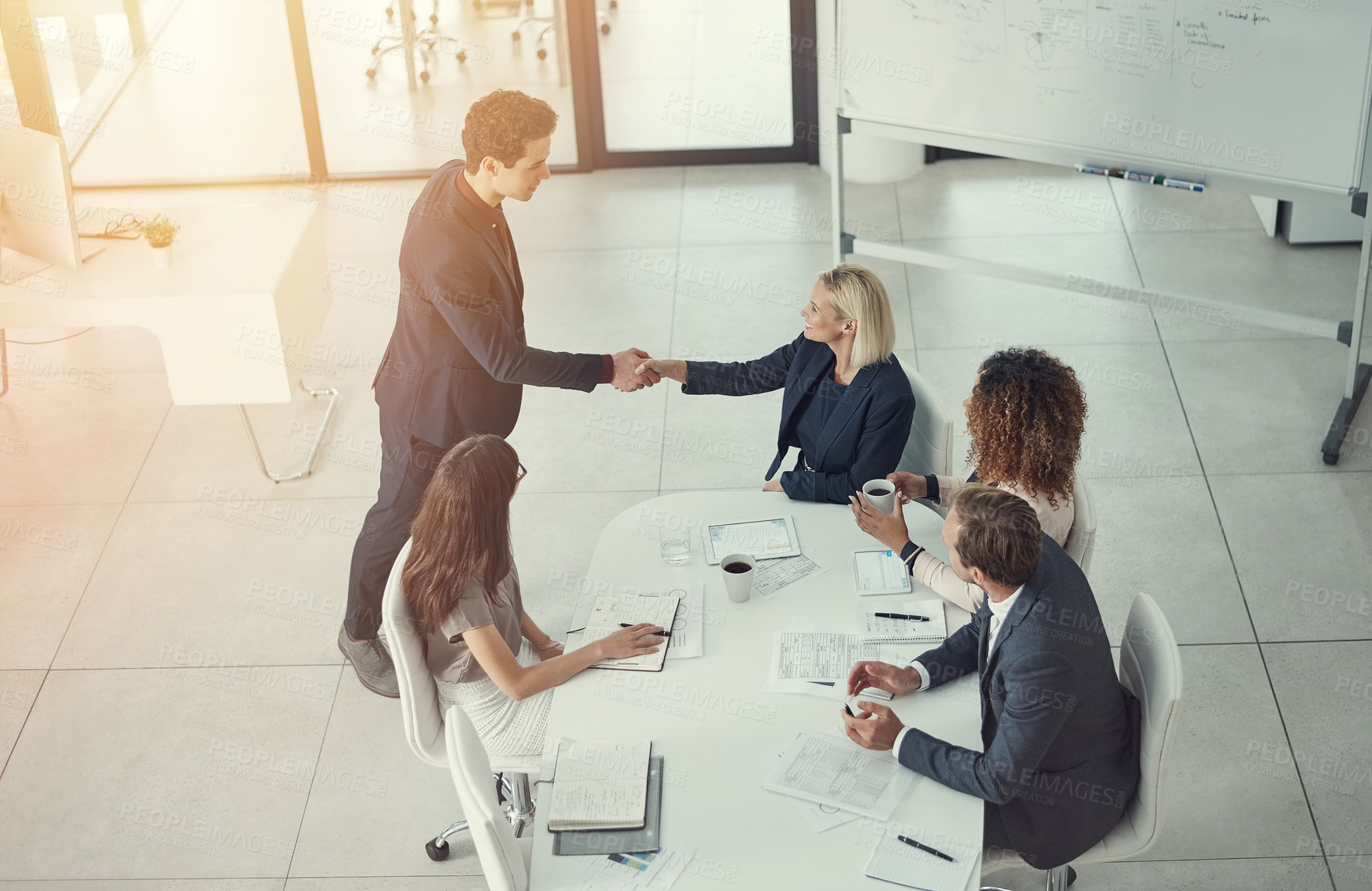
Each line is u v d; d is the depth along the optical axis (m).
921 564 2.64
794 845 2.09
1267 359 4.70
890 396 3.03
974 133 4.43
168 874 3.03
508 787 3.04
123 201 6.44
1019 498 2.16
